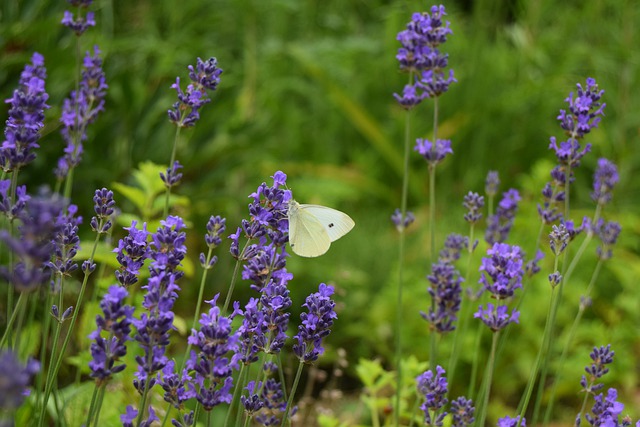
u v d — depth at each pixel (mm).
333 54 1717
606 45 1777
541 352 712
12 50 1044
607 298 1239
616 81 1713
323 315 642
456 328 735
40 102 652
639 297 1147
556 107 1734
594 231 802
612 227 790
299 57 1565
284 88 1743
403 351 1089
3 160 646
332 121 1773
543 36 1812
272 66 1750
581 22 1862
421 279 1197
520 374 1067
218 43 1731
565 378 1044
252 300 641
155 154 1197
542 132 1720
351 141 1773
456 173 1704
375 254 1284
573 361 1044
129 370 788
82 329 814
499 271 680
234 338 618
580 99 728
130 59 1288
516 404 1088
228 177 1345
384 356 1133
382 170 1709
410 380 831
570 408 1075
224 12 1717
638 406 1031
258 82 1677
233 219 1295
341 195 1488
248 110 1512
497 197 1653
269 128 1495
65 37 1117
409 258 1310
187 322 1013
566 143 737
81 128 771
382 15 1936
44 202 560
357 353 1118
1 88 1021
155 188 862
